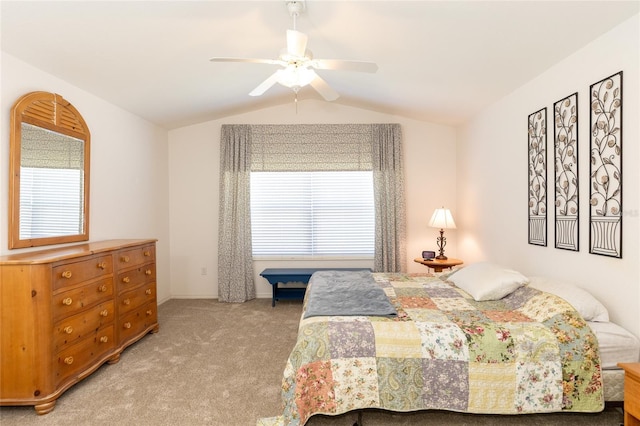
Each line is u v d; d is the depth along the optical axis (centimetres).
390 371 188
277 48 292
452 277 315
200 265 500
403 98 411
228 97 416
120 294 293
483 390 188
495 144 371
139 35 249
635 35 198
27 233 257
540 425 197
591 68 233
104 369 270
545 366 188
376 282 314
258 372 264
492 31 237
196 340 330
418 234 496
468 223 448
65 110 294
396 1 219
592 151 231
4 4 200
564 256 262
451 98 382
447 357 189
